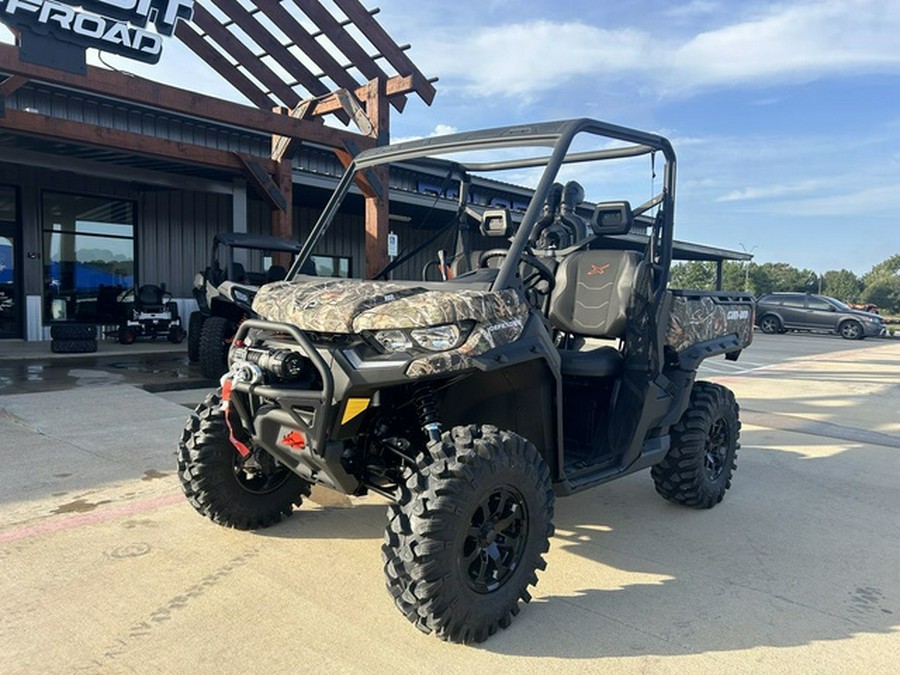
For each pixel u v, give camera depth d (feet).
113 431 18.52
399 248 13.93
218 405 11.34
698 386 14.03
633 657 8.29
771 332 75.72
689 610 9.52
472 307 8.73
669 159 12.47
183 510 12.82
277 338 9.53
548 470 9.39
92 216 46.75
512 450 8.84
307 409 8.87
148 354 37.73
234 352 9.82
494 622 8.59
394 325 8.38
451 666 7.99
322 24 31.45
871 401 27.94
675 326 12.56
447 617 8.14
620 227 12.10
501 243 11.95
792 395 29.32
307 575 10.27
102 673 7.65
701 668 8.07
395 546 8.27
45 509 12.67
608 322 12.21
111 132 31.83
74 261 46.21
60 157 37.40
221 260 33.24
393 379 8.23
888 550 11.89
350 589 9.84
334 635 8.59
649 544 12.00
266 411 9.25
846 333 70.54
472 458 8.36
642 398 11.55
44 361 33.65
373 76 33.60
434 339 8.38
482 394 10.00
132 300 48.78
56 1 23.68
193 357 33.68
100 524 12.03
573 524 12.98
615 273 12.40
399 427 9.77
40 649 8.09
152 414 20.75
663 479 13.47
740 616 9.37
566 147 10.37
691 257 92.48
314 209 58.75
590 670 7.99
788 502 14.51
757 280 284.00
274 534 11.86
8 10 22.93
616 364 12.07
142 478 14.57
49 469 15.03
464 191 13.00
